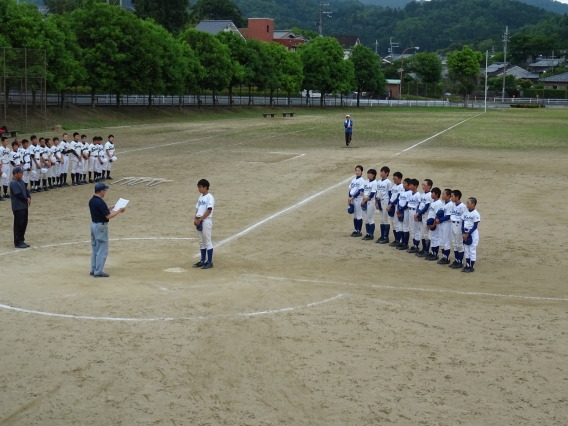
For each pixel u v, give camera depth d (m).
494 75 167.88
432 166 33.72
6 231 19.41
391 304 13.02
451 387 9.31
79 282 14.09
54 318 11.83
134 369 9.76
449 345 10.87
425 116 83.19
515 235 19.58
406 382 9.45
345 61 102.44
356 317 12.17
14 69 47.66
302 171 32.00
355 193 19.25
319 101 109.75
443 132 56.03
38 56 49.25
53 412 8.47
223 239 18.78
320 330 11.46
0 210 22.58
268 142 45.53
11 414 8.41
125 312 12.20
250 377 9.55
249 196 25.70
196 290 13.67
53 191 26.48
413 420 8.36
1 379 9.37
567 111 101.81
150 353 10.35
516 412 8.62
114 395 8.94
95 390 9.08
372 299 13.32
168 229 19.92
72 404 8.68
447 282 14.89
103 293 13.32
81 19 61.44
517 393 9.16
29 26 51.09
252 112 83.31
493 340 11.13
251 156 37.44
